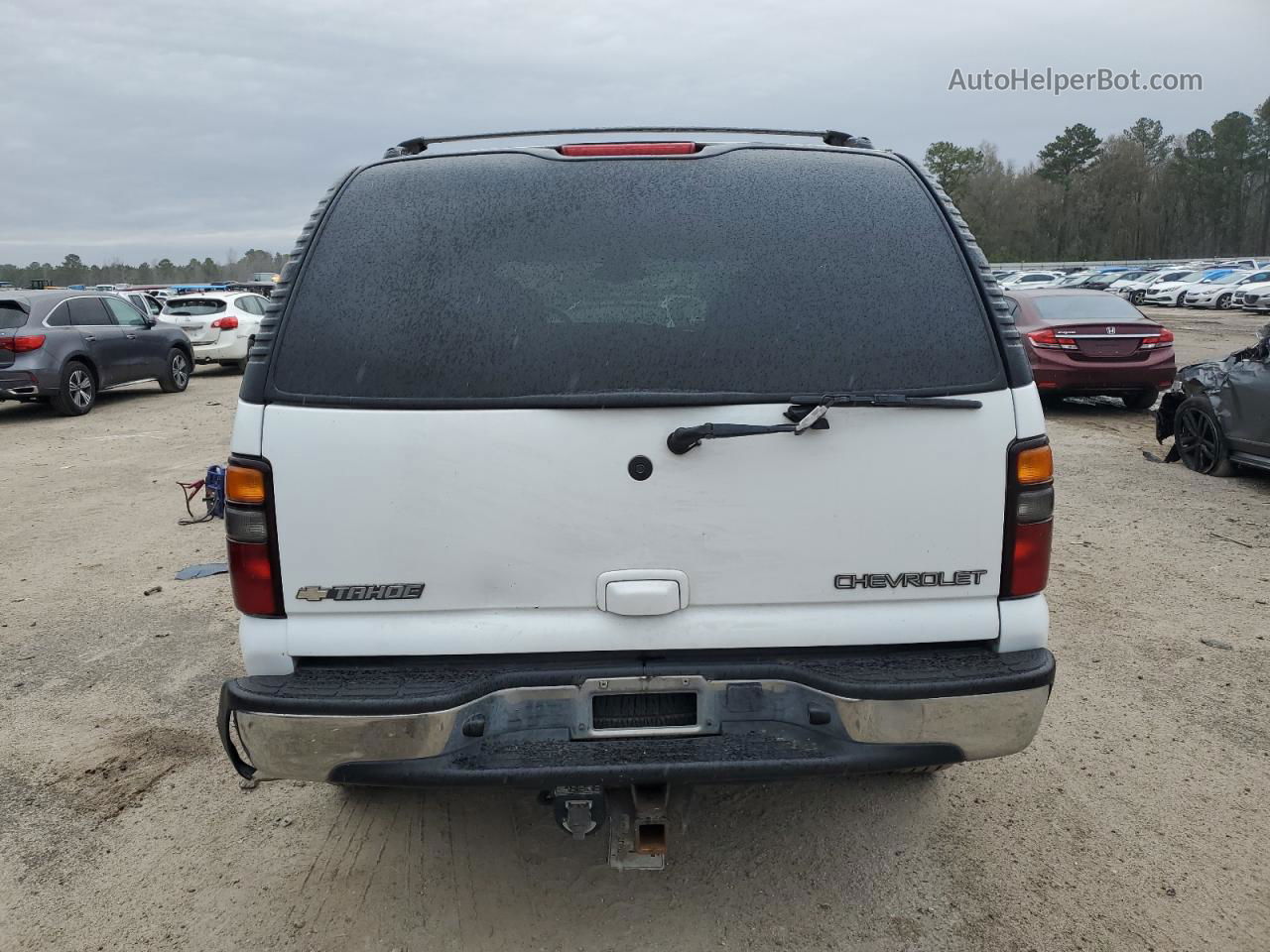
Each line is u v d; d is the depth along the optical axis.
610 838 2.42
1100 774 3.42
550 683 2.30
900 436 2.30
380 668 2.35
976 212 89.94
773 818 3.16
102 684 4.28
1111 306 11.98
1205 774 3.42
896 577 2.35
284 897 2.81
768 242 2.42
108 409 13.64
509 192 2.50
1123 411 12.16
